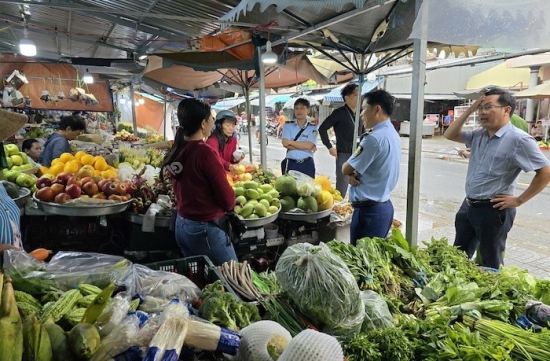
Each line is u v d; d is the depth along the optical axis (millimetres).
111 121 15078
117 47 8883
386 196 3055
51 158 4902
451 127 3479
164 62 4867
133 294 1587
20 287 1517
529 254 5051
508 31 2248
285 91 25969
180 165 2670
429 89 20016
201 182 2668
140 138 11367
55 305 1384
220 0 4555
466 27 2158
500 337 1751
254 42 4656
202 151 2625
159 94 13984
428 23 2107
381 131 2924
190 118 2604
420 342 1670
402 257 2443
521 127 4121
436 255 2670
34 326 1060
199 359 1223
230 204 2738
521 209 7301
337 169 5723
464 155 3945
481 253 3277
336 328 1674
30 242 3311
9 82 8328
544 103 15766
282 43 4672
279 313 1694
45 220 3311
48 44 10312
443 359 1585
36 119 10016
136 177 3588
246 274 2104
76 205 3020
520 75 13562
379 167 2955
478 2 2104
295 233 3932
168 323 1155
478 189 3186
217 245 2738
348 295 1645
